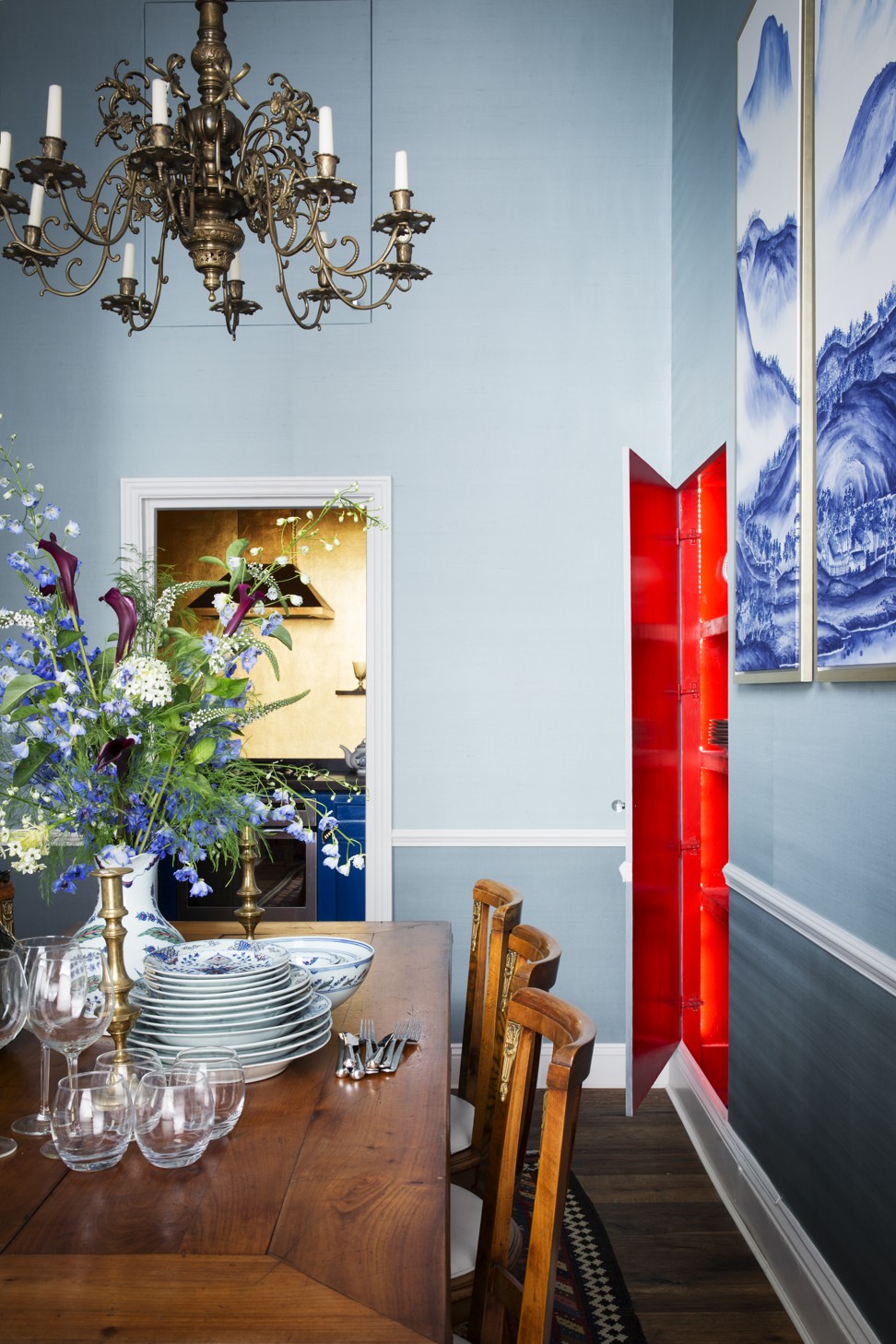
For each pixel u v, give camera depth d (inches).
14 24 170.1
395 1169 54.7
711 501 164.9
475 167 169.3
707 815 166.2
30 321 170.2
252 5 169.8
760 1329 99.0
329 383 169.2
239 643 76.0
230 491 168.9
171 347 169.6
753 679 115.9
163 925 77.8
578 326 169.0
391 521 168.6
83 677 71.1
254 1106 64.0
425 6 170.2
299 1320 40.9
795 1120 103.6
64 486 169.8
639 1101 137.3
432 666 168.6
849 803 89.5
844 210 87.0
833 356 89.9
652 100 169.5
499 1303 62.0
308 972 77.5
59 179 83.4
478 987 100.5
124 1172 54.8
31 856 68.6
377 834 167.5
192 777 73.0
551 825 167.9
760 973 116.5
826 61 91.5
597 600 168.4
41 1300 42.6
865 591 83.3
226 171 94.8
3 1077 70.8
